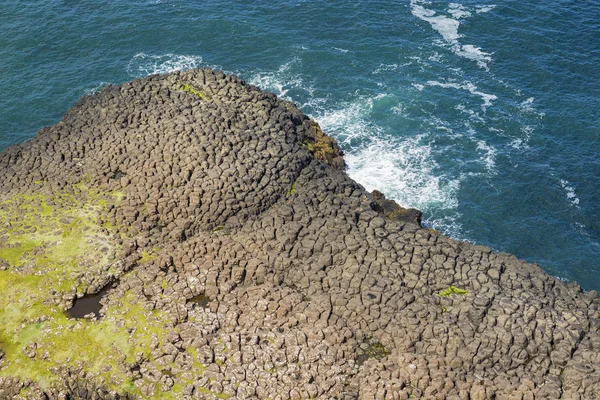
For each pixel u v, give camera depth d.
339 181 70.06
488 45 97.50
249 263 62.38
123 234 65.81
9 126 85.12
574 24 101.00
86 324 59.31
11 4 101.38
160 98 77.00
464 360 55.38
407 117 86.81
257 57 94.62
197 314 59.69
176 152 69.94
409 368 54.84
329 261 62.09
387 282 60.22
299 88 90.19
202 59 94.19
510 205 77.69
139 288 61.66
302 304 59.44
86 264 63.47
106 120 74.94
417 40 98.00
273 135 72.75
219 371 55.72
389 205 72.06
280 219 65.31
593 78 92.94
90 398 55.41
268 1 103.56
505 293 59.88
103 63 93.44
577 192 79.19
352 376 55.34
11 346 58.12
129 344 57.69
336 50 95.81
